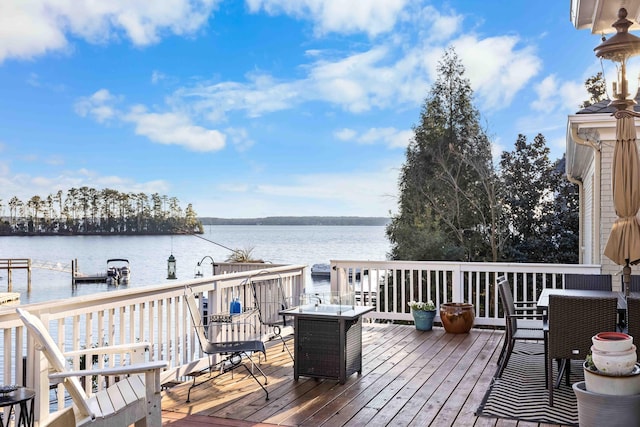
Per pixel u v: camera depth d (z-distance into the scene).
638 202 4.93
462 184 17.06
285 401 4.82
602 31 5.32
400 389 5.14
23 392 3.16
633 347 3.83
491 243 16.50
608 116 6.93
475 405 4.66
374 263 8.54
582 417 3.83
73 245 51.03
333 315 5.30
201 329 5.07
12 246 51.41
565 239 16.09
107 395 3.72
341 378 5.30
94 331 11.78
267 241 55.66
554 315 4.52
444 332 7.92
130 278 34.22
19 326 3.85
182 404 4.75
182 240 58.62
